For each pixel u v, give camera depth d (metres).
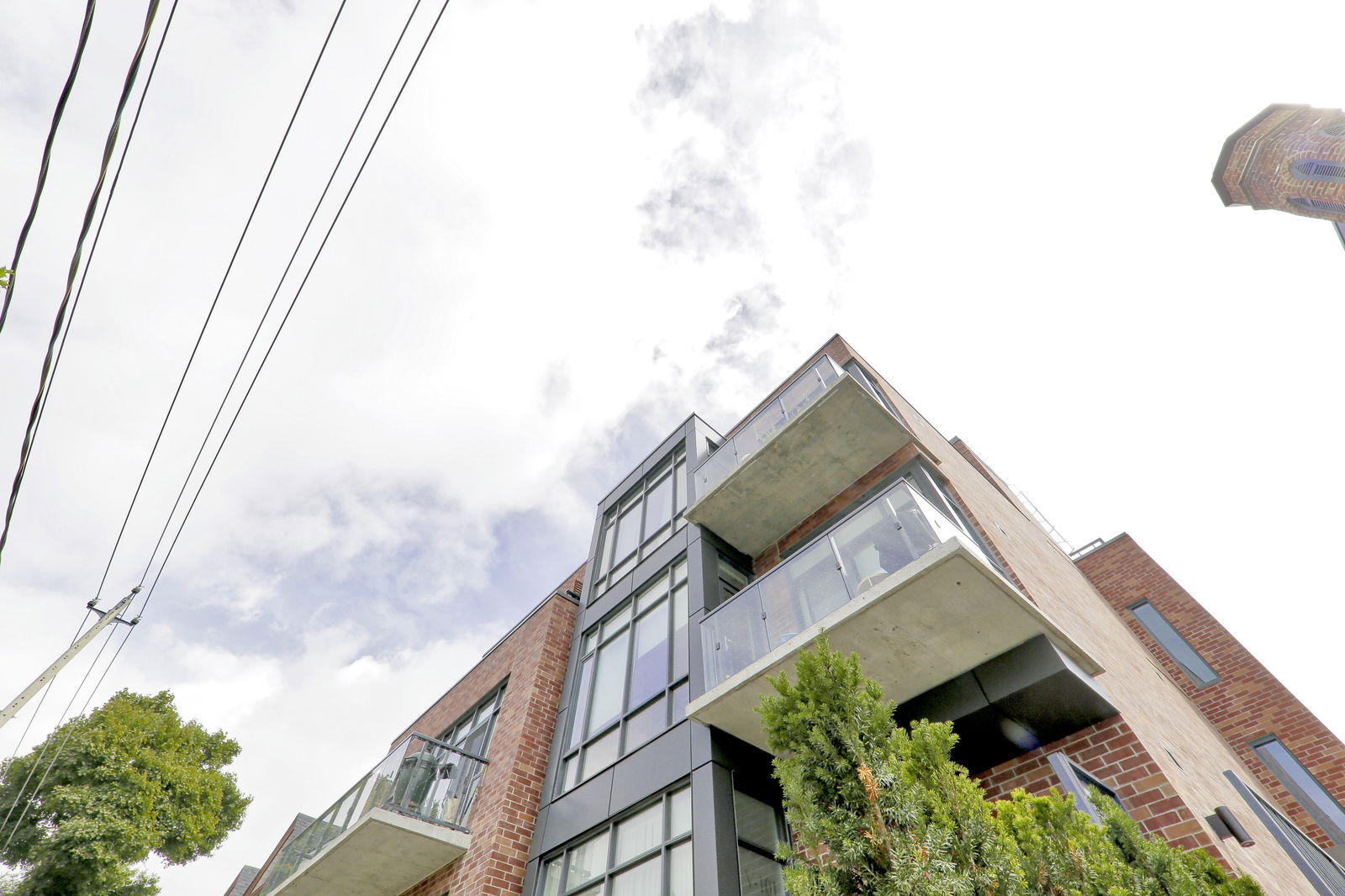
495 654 13.86
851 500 9.62
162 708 20.80
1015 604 5.64
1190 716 10.55
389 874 9.73
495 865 8.47
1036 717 5.75
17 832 16.11
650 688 9.02
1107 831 3.93
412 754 9.75
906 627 5.87
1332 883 7.45
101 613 13.67
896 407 10.79
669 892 6.51
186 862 18.97
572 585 16.66
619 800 7.98
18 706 11.98
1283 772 11.15
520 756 9.88
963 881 3.28
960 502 8.96
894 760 3.75
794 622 6.95
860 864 3.44
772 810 7.22
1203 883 3.53
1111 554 16.25
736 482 9.89
